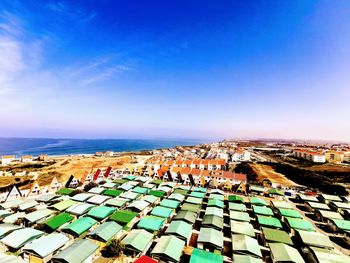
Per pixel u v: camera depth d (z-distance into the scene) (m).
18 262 31.97
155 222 49.16
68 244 41.38
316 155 156.00
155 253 37.03
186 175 100.81
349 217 60.91
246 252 38.84
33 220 50.03
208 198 72.62
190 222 50.78
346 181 102.25
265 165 135.38
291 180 105.06
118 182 89.19
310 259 40.38
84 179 97.12
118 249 38.53
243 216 55.25
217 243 41.22
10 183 98.88
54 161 171.50
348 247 47.22
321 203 69.44
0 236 41.72
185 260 38.88
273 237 44.75
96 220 52.16
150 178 100.88
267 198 79.38
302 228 50.28
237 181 94.69
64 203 61.41
